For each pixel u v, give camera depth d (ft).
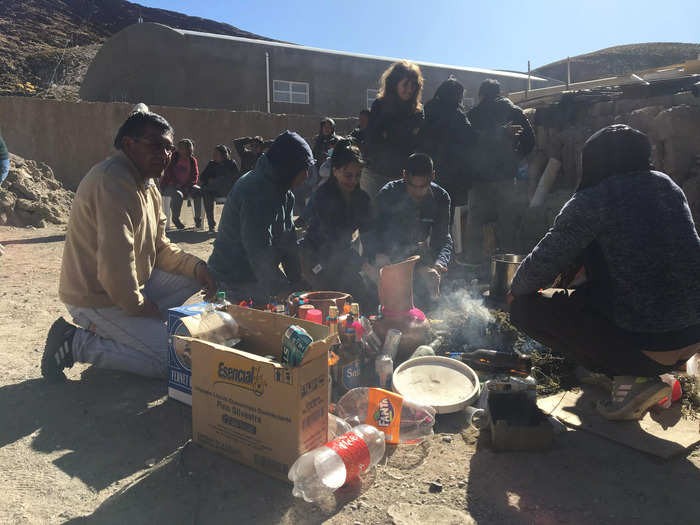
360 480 7.08
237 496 6.71
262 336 8.42
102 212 8.89
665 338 7.43
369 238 13.92
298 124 56.39
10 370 10.53
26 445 7.84
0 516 6.23
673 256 7.21
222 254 11.69
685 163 16.38
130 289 9.20
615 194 7.40
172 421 8.65
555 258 7.77
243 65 71.26
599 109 19.71
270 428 7.00
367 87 78.95
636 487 6.81
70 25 282.77
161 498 6.64
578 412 8.75
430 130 18.34
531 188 21.34
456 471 7.28
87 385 9.96
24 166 35.68
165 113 51.70
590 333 8.00
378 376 10.00
